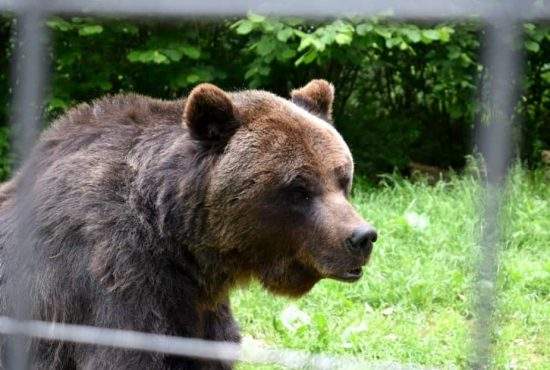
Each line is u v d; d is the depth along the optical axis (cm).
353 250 718
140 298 725
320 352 988
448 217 1512
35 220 748
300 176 732
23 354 638
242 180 734
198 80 1872
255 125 752
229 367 805
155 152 770
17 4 458
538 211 1558
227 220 745
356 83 2295
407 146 2191
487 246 444
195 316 773
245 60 1998
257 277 784
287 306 1148
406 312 1168
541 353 1062
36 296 741
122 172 755
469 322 1115
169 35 1817
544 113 2269
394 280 1224
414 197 1659
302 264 762
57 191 750
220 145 753
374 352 1023
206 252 765
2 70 1938
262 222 741
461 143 2264
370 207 1620
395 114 2300
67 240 734
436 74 2145
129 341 656
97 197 736
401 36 1755
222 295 802
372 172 2088
